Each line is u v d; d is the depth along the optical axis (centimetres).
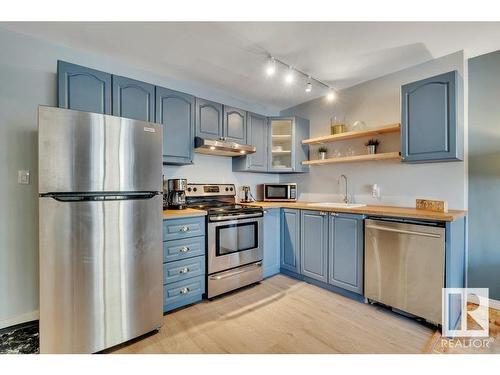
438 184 249
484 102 233
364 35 207
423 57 244
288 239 318
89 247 165
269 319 216
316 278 285
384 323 208
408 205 269
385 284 223
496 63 229
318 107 360
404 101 241
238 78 296
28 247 214
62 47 228
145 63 261
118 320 176
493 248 230
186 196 304
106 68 252
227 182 355
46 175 151
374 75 286
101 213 169
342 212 258
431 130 224
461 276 220
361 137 307
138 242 185
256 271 292
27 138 213
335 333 195
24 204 212
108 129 172
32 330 202
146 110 244
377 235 229
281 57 245
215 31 204
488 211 231
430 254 196
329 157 345
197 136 285
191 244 241
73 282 160
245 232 285
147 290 190
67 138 157
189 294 240
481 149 234
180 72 281
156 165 195
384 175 288
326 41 217
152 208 193
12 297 208
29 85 214
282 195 370
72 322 160
